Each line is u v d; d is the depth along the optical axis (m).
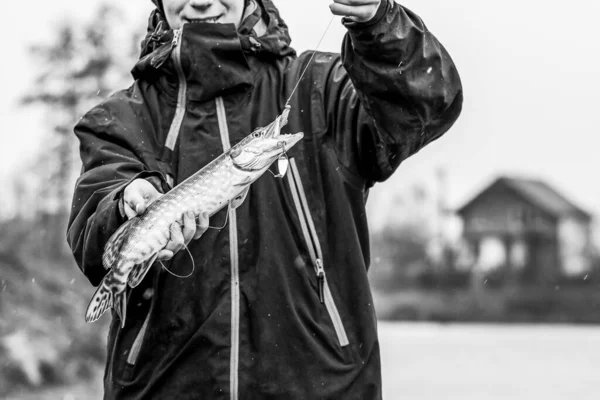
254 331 3.98
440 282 72.38
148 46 4.38
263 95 4.27
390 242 82.50
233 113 4.22
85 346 14.84
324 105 4.24
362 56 3.80
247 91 4.26
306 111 4.24
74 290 18.66
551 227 78.38
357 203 4.20
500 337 36.06
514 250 79.00
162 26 4.41
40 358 12.95
